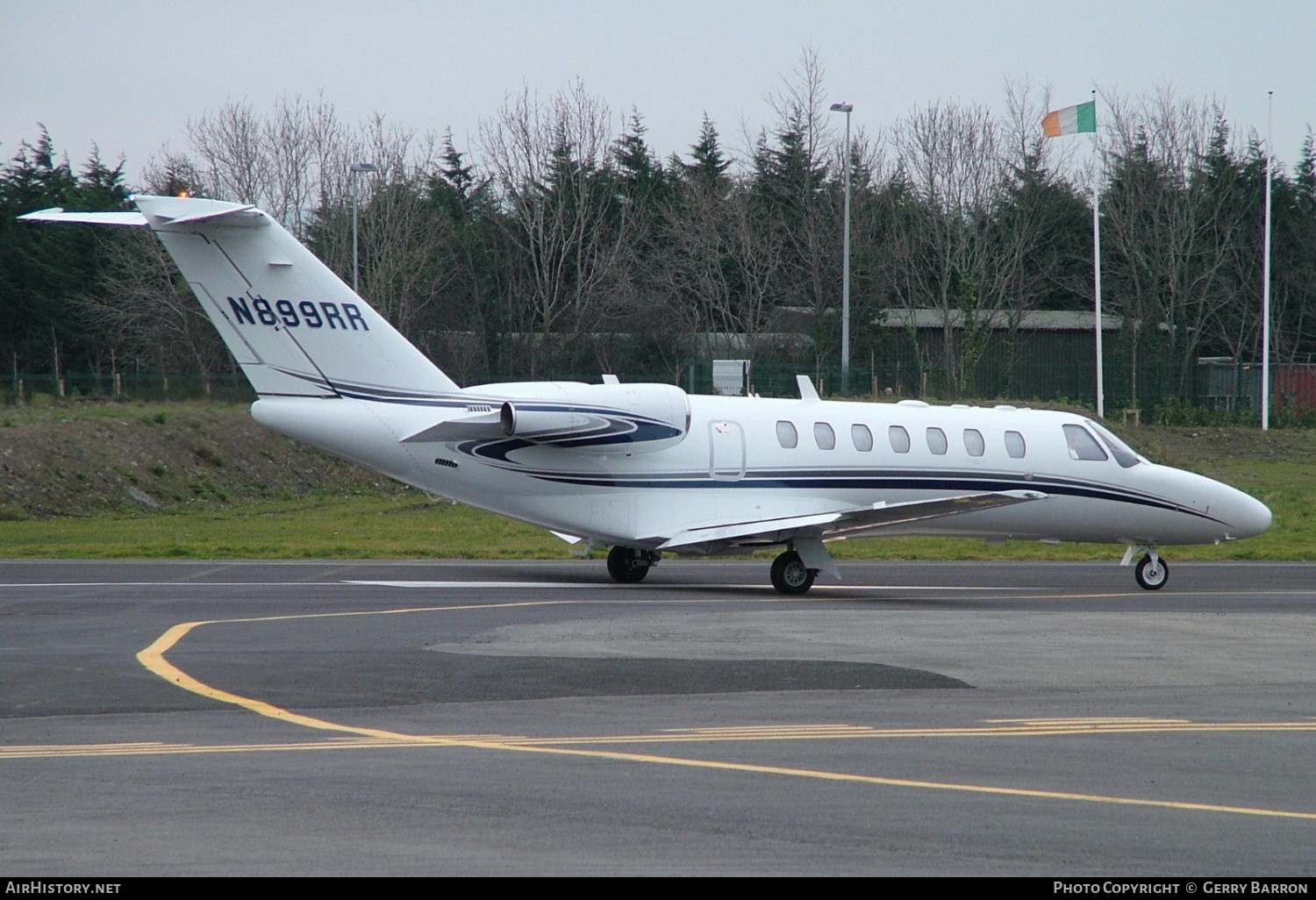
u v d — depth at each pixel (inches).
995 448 3260.3
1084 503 3312.0
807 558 2933.1
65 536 4205.2
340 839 1012.5
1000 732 1443.2
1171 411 7377.0
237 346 2795.3
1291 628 2330.2
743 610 2513.5
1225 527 3403.1
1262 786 1220.5
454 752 1314.0
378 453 2866.6
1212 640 2165.4
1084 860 988.6
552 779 1205.7
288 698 1585.9
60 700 1563.7
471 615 2358.5
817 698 1622.8
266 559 3580.2
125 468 5423.2
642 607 2527.1
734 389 6663.4
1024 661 1923.0
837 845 1013.2
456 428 2792.8
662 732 1414.9
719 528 2938.0
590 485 2962.6
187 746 1332.4
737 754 1314.0
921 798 1152.8
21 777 1198.3
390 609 2442.2
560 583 3031.5
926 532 3289.9
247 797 1131.9
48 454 5275.6
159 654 1893.5
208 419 6077.8
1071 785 1210.6
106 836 1018.1
